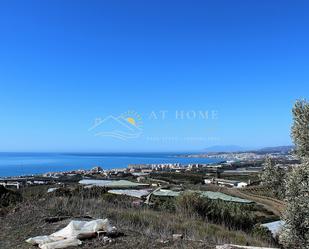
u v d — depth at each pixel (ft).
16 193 61.36
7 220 40.37
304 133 24.47
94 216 42.45
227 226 57.47
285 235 22.77
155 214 52.65
